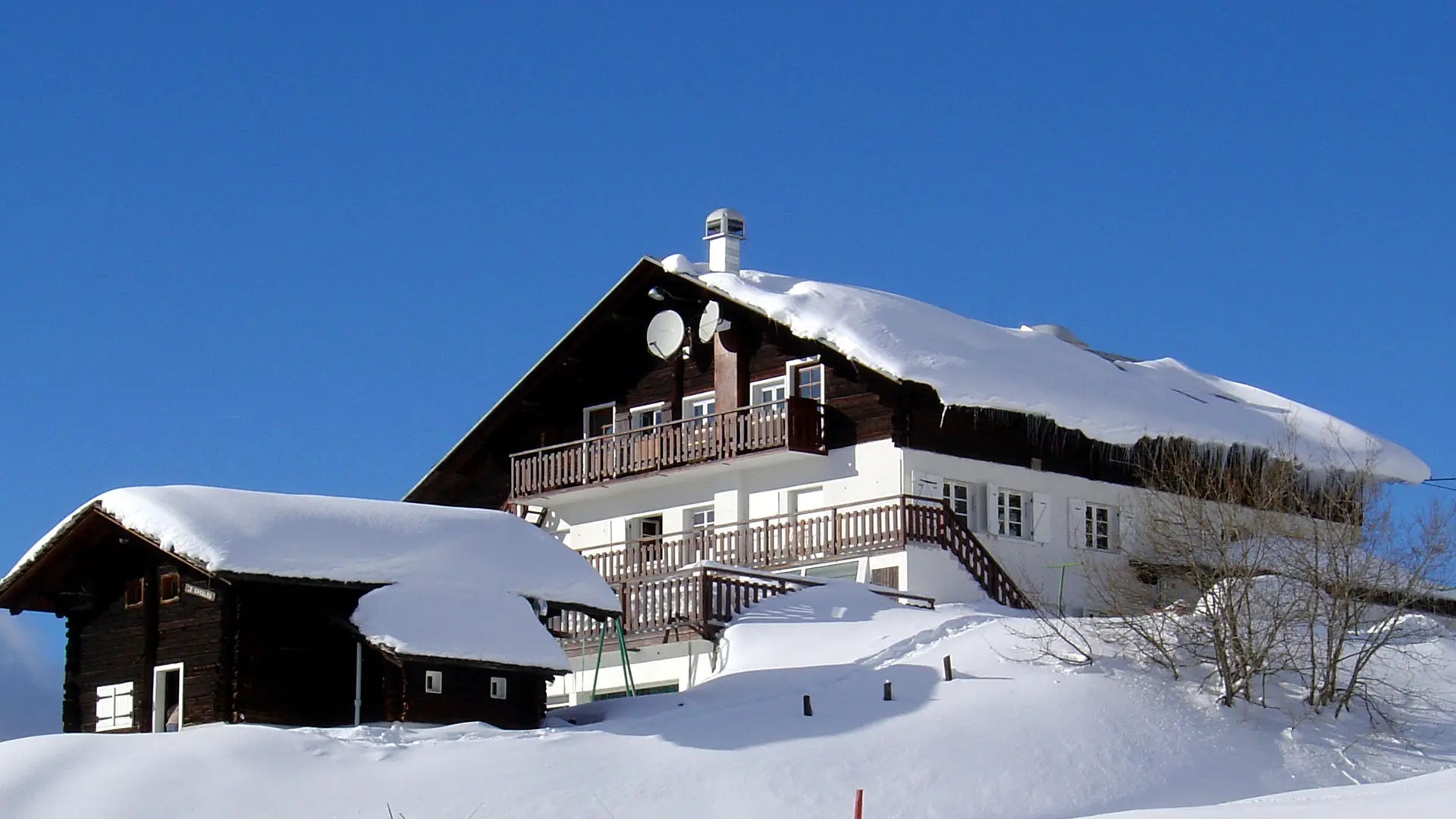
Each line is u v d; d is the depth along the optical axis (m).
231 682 26.70
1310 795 22.44
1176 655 28.52
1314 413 42.66
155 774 23.30
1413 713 27.75
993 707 26.95
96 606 29.36
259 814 22.72
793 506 37.03
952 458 36.09
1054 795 24.89
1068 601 36.94
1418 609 32.31
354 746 24.55
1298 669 27.81
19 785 23.06
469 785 23.86
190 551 26.11
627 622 33.28
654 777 24.50
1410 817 19.36
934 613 31.38
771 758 25.17
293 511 27.55
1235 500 29.92
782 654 30.19
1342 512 30.55
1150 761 25.88
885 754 25.47
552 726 28.00
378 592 26.83
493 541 28.72
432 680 26.58
